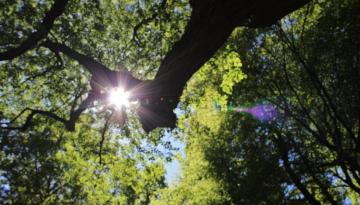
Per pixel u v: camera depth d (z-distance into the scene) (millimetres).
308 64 22234
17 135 20000
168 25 15133
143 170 19281
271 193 23469
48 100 18016
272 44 24516
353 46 20859
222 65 15641
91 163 19031
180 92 8625
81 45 15297
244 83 24516
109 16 16266
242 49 24109
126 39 16688
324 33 21547
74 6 15203
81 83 17141
